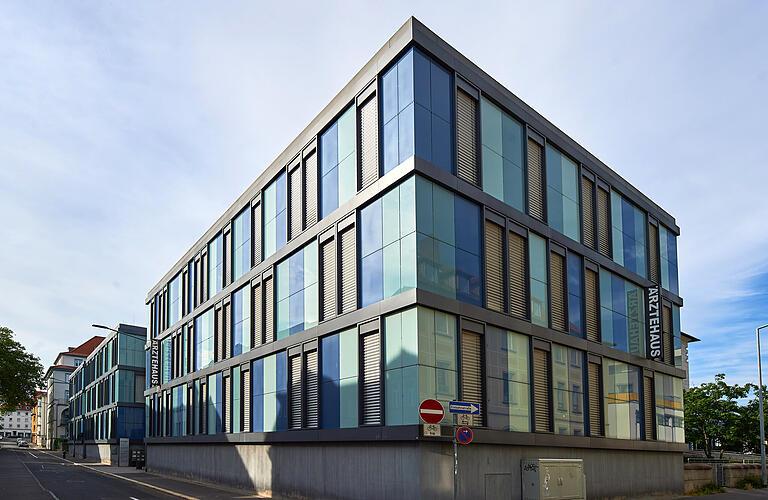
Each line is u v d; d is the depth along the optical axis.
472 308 19.19
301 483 22.84
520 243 22.03
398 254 18.62
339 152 22.61
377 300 19.45
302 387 23.30
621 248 28.17
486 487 18.45
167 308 44.62
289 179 26.50
